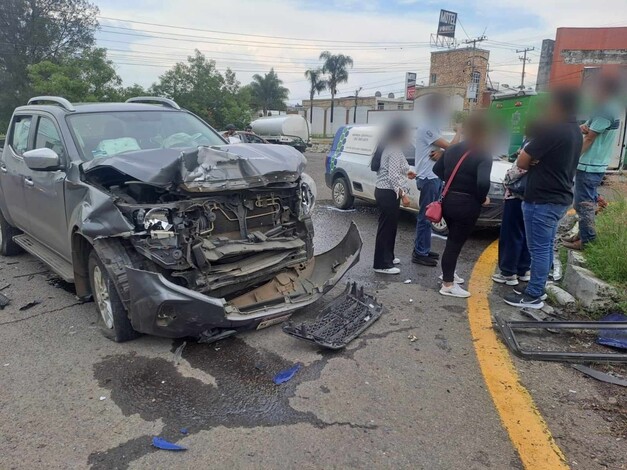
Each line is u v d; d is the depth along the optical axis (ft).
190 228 12.52
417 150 19.88
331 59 200.44
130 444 9.31
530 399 10.80
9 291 17.29
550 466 8.80
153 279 11.47
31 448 9.20
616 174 43.98
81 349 13.00
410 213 30.76
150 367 12.05
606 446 9.34
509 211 17.39
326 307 15.25
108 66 109.81
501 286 18.12
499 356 12.71
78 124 15.97
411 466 8.79
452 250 16.74
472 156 15.81
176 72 124.98
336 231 26.58
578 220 21.01
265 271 13.79
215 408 10.41
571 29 91.71
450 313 15.56
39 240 18.10
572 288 16.28
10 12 150.00
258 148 15.17
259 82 210.38
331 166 32.73
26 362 12.35
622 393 11.07
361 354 12.80
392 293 17.29
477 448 9.26
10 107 151.33
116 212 12.28
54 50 158.40
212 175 12.53
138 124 16.87
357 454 9.07
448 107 19.16
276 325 14.37
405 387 11.26
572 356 12.42
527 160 14.51
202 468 8.70
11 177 18.89
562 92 14.10
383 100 206.08
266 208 14.58
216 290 13.11
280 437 9.51
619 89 16.69
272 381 11.47
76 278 14.62
